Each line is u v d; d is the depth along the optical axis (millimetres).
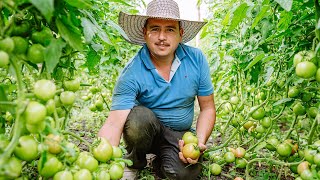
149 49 2354
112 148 1560
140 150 2514
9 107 1262
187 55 2453
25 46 1237
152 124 2371
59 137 1288
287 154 2146
